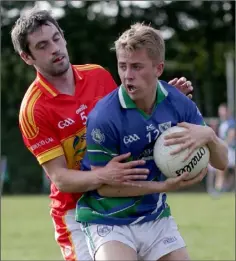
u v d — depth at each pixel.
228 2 73.62
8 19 72.12
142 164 12.69
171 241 13.20
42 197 54.12
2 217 37.91
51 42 13.84
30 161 64.38
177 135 12.59
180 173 12.64
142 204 13.07
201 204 42.72
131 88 12.27
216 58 76.81
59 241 14.92
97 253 12.86
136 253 13.06
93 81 14.64
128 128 12.59
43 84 14.16
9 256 24.95
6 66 72.38
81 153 14.30
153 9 73.56
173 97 12.91
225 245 26.50
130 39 12.08
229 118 50.25
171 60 75.94
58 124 14.04
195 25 74.75
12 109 69.94
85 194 13.44
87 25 72.56
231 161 50.03
